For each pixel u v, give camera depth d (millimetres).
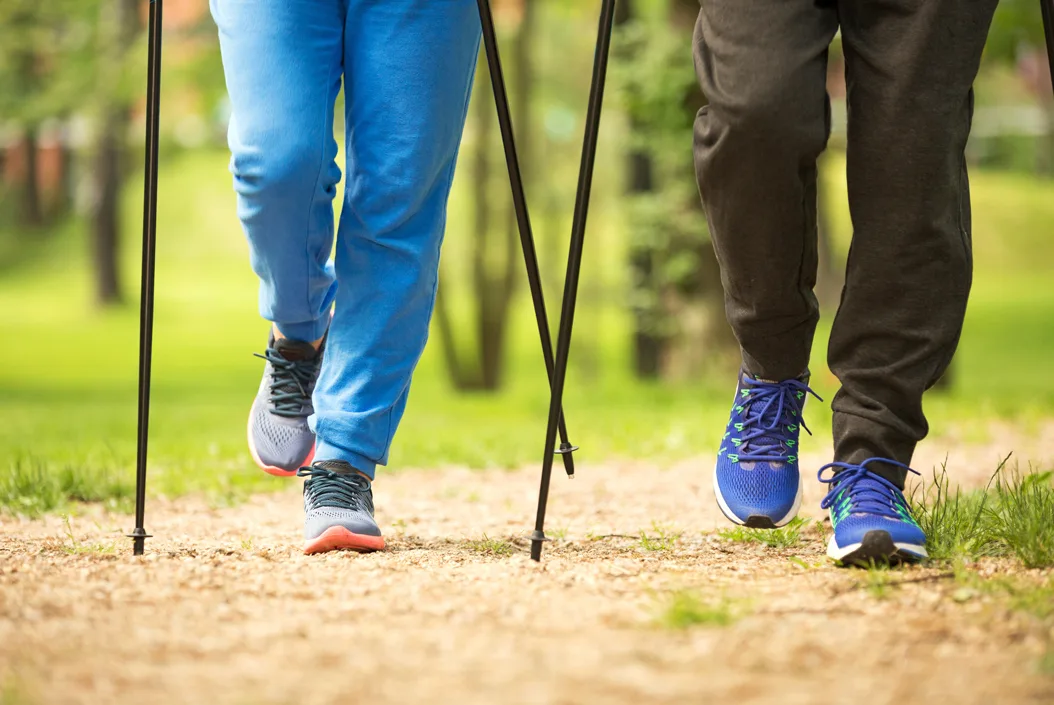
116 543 4332
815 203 3697
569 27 29688
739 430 4098
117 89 27438
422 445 9195
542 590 3262
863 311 3701
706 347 20141
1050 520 3928
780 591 3252
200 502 6207
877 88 3545
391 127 3996
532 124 27844
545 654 2600
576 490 6762
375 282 4090
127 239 52688
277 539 4555
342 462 4117
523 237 4098
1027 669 2480
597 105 3750
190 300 45875
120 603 3084
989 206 53812
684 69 19375
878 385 3717
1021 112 63594
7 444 9875
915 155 3535
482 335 27203
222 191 55719
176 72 26172
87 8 28250
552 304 28797
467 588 3279
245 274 50469
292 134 3885
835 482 3793
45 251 54781
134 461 7863
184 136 39312
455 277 31109
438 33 3979
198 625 2867
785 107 3393
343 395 4105
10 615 2945
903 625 2830
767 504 4051
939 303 3668
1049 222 52469
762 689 2365
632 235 20281
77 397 23984
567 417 12562
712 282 20109
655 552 4105
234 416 15359
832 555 3689
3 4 29281
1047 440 8891
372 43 3990
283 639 2746
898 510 3695
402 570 3574
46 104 30000
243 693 2352
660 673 2471
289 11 3904
